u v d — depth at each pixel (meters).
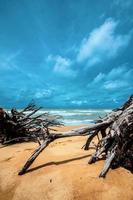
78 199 3.02
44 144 4.27
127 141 3.74
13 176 4.03
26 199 3.30
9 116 7.82
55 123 12.09
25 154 5.27
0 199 3.49
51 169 3.95
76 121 18.83
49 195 3.20
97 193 3.07
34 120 8.80
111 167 3.68
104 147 4.12
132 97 4.68
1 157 5.35
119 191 3.10
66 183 3.35
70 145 6.16
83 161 4.18
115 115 4.58
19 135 8.14
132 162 3.65
